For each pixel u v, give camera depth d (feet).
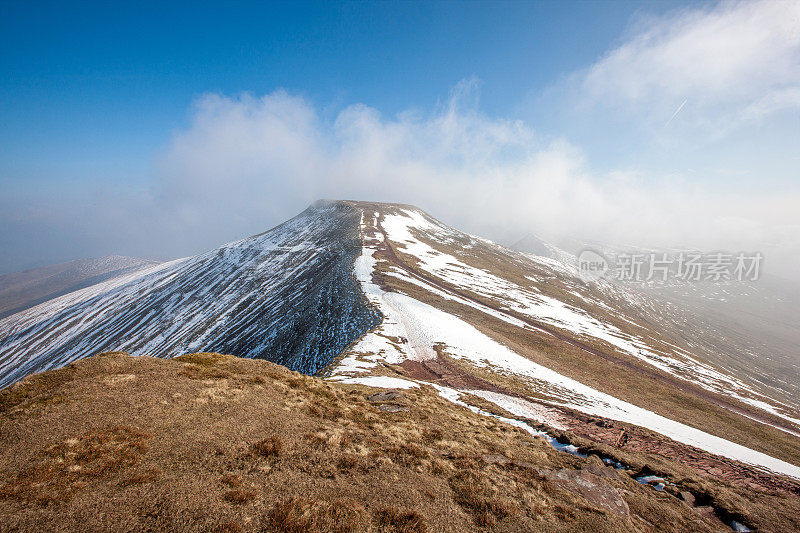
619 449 74.49
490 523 35.24
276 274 401.08
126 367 56.95
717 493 53.93
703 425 147.23
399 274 308.19
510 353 176.86
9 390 44.78
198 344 300.20
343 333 184.34
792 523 48.11
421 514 34.01
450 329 190.39
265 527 28.76
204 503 30.17
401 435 54.08
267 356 208.95
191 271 541.75
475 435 63.21
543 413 107.76
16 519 26.35
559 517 38.75
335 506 32.55
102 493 30.04
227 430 43.42
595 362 212.64
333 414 57.16
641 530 40.68
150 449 37.22
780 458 125.59
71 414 41.32
